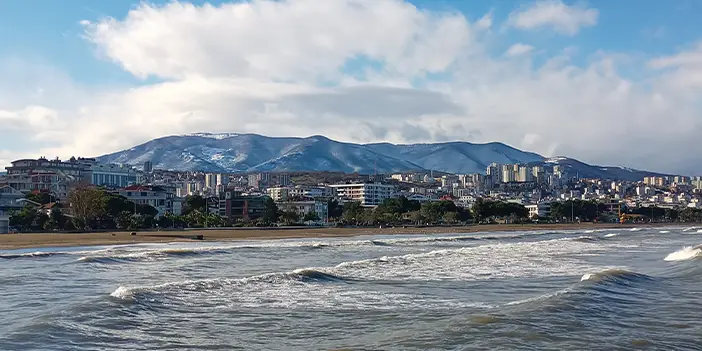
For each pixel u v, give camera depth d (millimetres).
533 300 27109
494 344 19078
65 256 58812
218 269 46656
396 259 52031
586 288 30266
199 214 170875
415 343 19516
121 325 22609
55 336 20531
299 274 37844
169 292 30203
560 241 89062
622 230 159625
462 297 30500
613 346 18859
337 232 138250
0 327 22219
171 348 19750
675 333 20719
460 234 130875
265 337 21312
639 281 34562
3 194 173375
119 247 76188
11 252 66000
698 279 35844
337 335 21500
